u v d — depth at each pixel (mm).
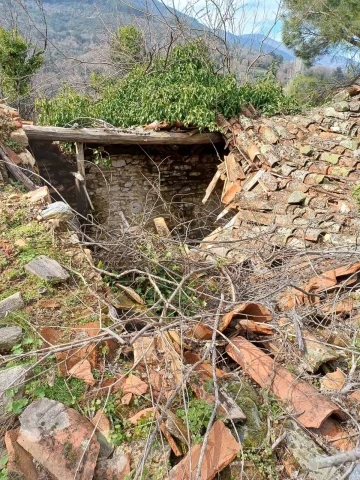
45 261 3393
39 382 2385
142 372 2580
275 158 6699
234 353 2785
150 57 10516
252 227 5805
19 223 3961
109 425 2225
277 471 2086
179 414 2250
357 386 2547
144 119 8031
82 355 2590
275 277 4109
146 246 4250
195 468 1972
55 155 7723
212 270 4219
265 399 2426
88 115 7914
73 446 2049
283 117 7891
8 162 4797
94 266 3600
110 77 12594
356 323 3326
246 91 8266
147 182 8398
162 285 3725
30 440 2047
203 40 9680
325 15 11055
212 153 8750
